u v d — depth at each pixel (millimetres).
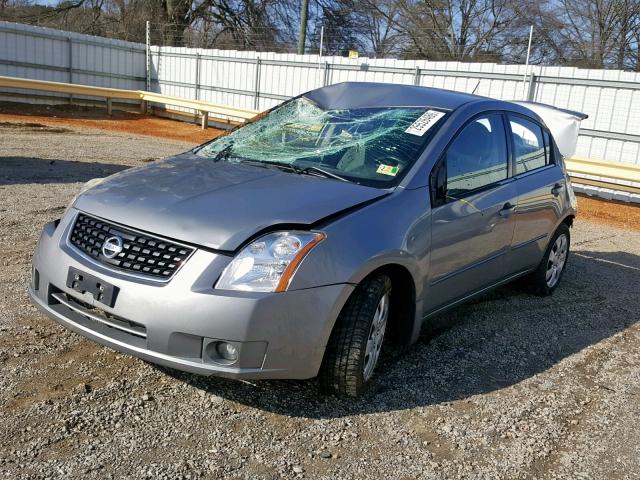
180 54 22922
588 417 3547
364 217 3309
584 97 13625
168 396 3301
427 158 3861
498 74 14898
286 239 3018
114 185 3592
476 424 3344
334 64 18375
